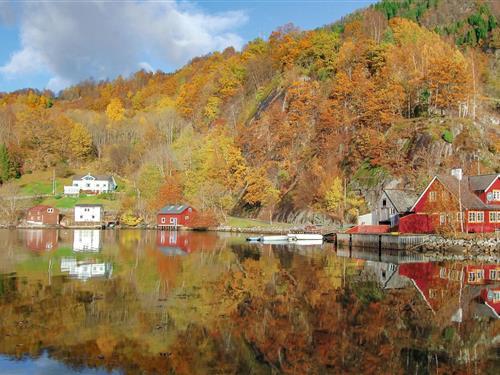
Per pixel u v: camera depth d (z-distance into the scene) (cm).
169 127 18450
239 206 12750
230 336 2284
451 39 18075
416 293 3344
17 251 5925
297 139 13512
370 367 1919
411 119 11281
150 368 1858
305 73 16338
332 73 15612
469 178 7138
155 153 15462
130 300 3000
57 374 1766
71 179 17262
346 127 12262
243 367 1895
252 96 18125
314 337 2295
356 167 10769
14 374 1753
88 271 4181
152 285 3531
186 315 2647
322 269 4500
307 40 17800
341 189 9806
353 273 4250
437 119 10862
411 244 6000
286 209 11481
